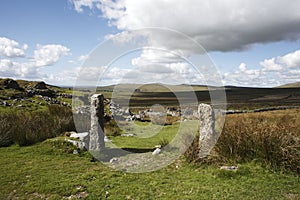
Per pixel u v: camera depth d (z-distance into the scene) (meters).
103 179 7.18
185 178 7.22
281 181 6.71
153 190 6.42
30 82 46.09
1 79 37.12
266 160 7.68
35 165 8.51
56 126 12.66
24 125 12.41
